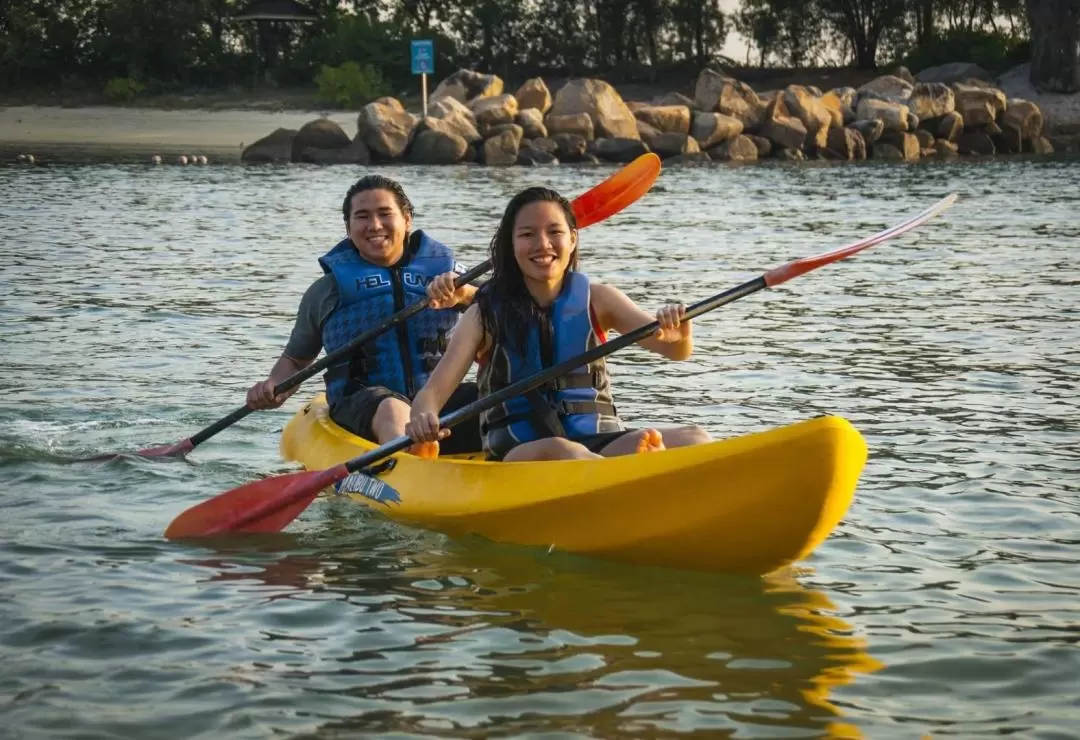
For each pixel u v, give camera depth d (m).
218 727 2.94
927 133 31.48
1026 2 37.72
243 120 38.28
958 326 8.58
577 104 28.77
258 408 5.51
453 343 4.50
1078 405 6.30
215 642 3.44
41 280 10.53
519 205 4.42
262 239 13.78
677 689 3.16
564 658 3.35
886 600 3.80
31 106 42.25
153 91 44.91
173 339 8.08
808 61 49.66
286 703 3.07
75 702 3.07
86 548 4.27
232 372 7.18
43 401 6.45
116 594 3.81
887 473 5.14
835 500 3.86
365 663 3.31
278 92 44.44
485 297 4.50
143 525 4.55
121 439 5.80
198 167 25.42
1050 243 13.54
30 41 46.06
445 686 3.18
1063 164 27.72
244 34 48.34
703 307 4.34
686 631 3.56
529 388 4.36
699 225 15.47
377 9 50.59
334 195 19.41
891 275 11.14
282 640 3.47
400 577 4.01
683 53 49.84
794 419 6.04
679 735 2.91
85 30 46.59
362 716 3.00
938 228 15.11
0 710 3.02
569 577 4.02
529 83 29.00
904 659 3.36
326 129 27.73
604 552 4.16
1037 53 37.50
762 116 30.28
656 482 4.00
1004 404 6.32
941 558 4.17
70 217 15.88
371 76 42.69
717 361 7.46
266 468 5.39
